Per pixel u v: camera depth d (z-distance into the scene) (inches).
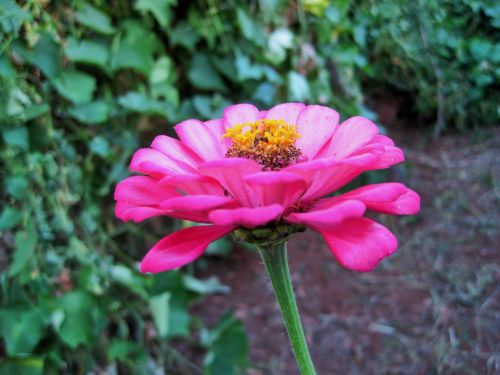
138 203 4.3
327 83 14.4
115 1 10.6
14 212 8.9
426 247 12.9
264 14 12.7
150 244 12.3
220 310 12.0
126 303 10.7
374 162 4.2
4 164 8.9
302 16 13.5
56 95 9.9
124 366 10.5
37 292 9.2
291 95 13.6
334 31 14.3
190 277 11.5
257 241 4.2
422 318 11.3
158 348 10.9
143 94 11.2
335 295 12.2
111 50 10.5
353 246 3.9
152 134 12.0
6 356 9.0
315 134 4.9
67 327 9.3
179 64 12.3
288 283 4.6
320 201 4.4
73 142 10.6
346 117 14.7
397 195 4.0
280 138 4.6
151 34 11.2
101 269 10.2
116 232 11.6
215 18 12.0
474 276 11.8
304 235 14.0
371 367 10.5
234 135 4.7
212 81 12.4
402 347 10.8
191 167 4.6
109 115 10.9
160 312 10.4
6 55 8.5
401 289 12.1
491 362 10.0
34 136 9.2
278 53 13.0
